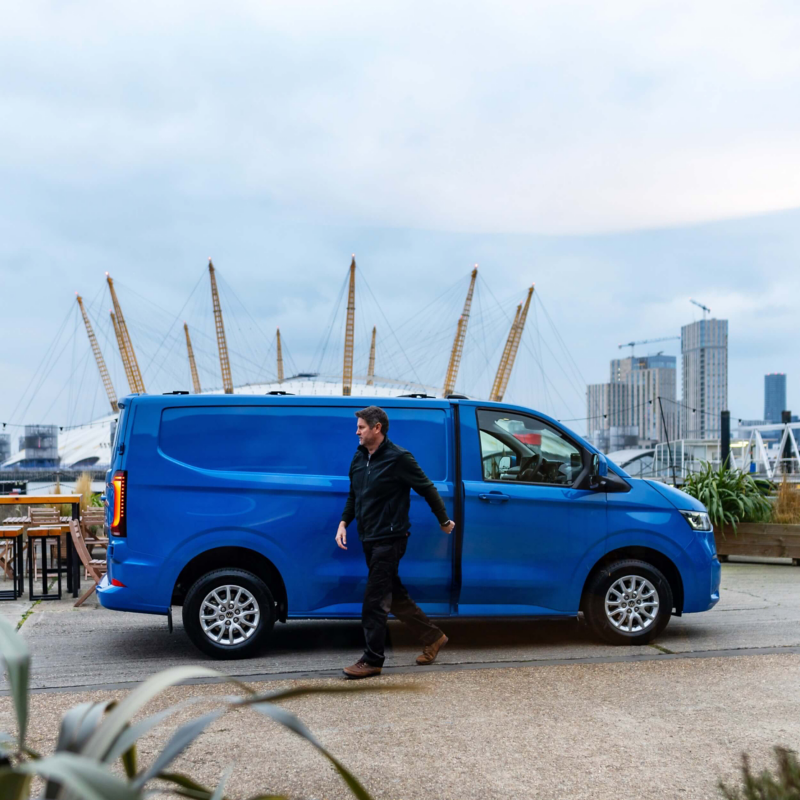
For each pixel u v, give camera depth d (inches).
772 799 99.8
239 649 239.5
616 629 256.4
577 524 255.4
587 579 260.2
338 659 240.4
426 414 254.8
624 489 260.5
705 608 264.5
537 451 259.3
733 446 1397.6
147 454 241.8
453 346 5152.6
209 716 55.5
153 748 159.3
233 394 248.8
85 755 47.7
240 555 248.7
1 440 5300.2
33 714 183.2
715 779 141.6
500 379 5088.6
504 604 251.4
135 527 239.3
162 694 199.8
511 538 250.7
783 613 315.0
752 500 512.1
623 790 137.1
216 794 57.0
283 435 247.9
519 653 246.8
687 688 203.6
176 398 246.2
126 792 40.6
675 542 261.6
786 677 214.4
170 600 239.1
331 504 245.1
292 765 149.6
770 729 169.8
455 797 134.6
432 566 246.8
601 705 188.5
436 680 212.2
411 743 161.9
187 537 239.6
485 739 164.1
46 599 357.7
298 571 243.3
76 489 671.1
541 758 152.9
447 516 226.7
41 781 141.8
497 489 250.5
